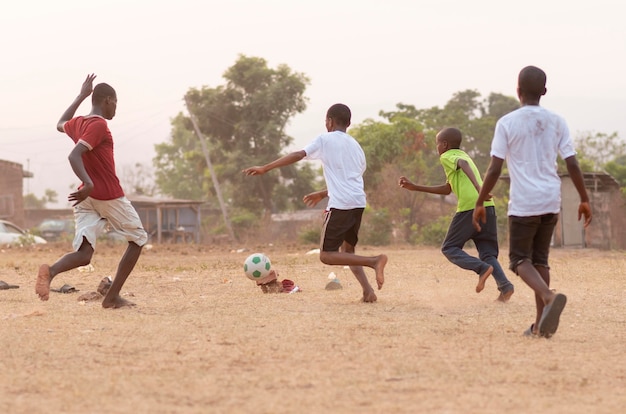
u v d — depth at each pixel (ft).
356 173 29.37
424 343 20.04
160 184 335.88
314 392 14.82
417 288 36.14
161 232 176.76
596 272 46.80
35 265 57.47
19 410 13.53
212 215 227.40
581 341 20.67
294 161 28.35
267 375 16.19
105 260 64.08
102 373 16.35
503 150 20.98
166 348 19.25
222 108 197.26
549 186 21.02
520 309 27.81
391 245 132.26
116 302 28.35
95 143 26.45
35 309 27.84
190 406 13.83
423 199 152.56
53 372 16.44
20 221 169.37
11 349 19.04
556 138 21.18
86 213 27.37
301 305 29.14
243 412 13.43
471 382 15.72
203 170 209.46
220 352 18.69
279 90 193.06
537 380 15.97
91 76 29.14
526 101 21.42
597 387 15.47
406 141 161.38
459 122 221.05
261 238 167.22
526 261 21.25
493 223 30.22
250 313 26.43
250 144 199.52
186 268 50.34
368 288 30.09
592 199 118.62
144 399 14.25
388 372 16.53
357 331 21.94
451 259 30.35
